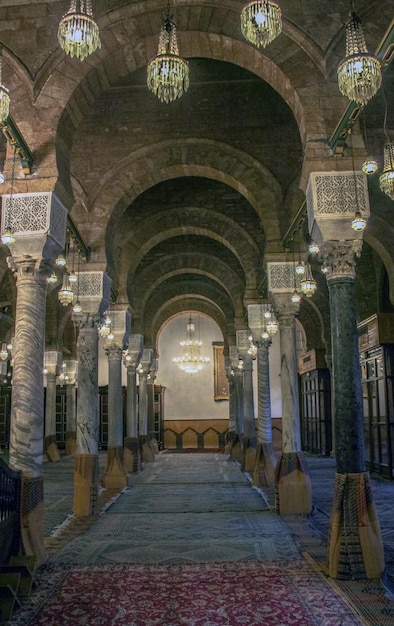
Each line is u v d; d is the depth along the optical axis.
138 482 14.12
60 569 6.11
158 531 8.11
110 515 9.48
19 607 4.93
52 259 7.10
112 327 14.04
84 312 10.40
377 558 5.68
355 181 6.70
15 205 6.96
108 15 7.08
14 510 6.15
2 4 7.32
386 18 6.62
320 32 6.93
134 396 17.48
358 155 6.76
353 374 6.25
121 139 10.81
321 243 6.73
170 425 28.88
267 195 10.78
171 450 27.12
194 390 29.16
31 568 5.69
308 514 9.29
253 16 4.64
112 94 10.94
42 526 6.40
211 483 13.70
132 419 17.20
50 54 7.21
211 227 14.52
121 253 14.54
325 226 6.65
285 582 5.56
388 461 13.20
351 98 4.82
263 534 7.80
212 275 18.33
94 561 6.43
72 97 7.25
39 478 6.41
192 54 7.59
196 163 10.93
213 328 29.61
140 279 18.16
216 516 9.26
